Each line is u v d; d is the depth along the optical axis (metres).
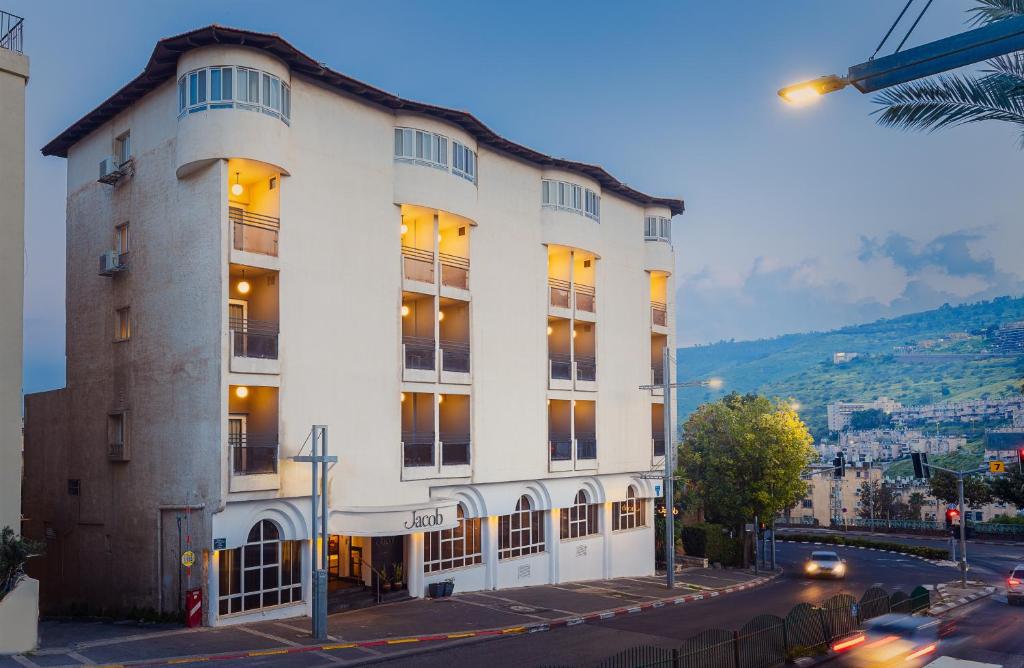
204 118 24.80
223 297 24.34
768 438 48.72
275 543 25.77
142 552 26.17
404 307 32.28
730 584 39.75
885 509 111.44
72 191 31.69
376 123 29.27
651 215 43.66
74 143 31.89
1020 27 8.75
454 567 31.83
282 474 25.38
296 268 26.27
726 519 51.81
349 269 27.86
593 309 39.16
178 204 26.08
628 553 41.34
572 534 37.97
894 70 9.36
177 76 25.80
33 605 19.84
